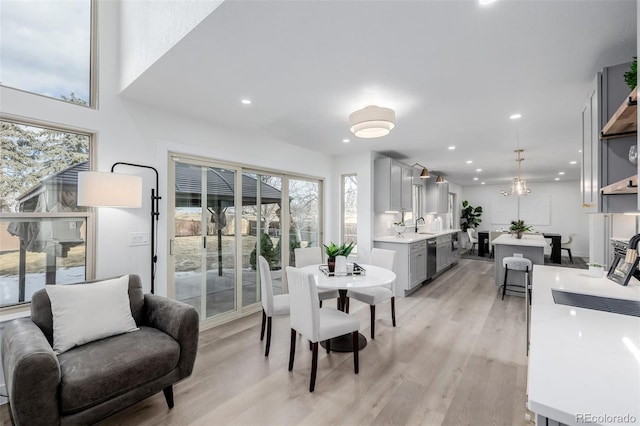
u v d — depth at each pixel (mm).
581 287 1990
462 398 2094
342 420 1880
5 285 2174
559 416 697
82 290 2045
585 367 897
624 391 764
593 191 1969
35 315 1924
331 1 1452
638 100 945
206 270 3426
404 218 6148
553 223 9438
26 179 2260
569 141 4152
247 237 3928
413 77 2250
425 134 3816
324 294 3348
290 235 4598
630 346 1056
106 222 2596
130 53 2461
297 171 4559
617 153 1753
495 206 10320
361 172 5008
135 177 2367
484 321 3592
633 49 1826
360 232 5012
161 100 2752
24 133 2250
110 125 2613
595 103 1884
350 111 3006
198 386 2248
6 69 2195
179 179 3172
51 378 1477
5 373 1751
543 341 1107
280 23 1630
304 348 2887
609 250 4090
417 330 3312
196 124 3254
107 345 1888
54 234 2371
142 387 1810
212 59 2027
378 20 1591
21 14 2275
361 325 3479
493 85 2369
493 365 2543
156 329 2184
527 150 4766
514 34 1698
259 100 2732
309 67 2121
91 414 1603
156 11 2100
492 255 8906
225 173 3639
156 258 2883
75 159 2490
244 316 3814
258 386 2248
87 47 2572
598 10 1486
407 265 4668
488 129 3572
